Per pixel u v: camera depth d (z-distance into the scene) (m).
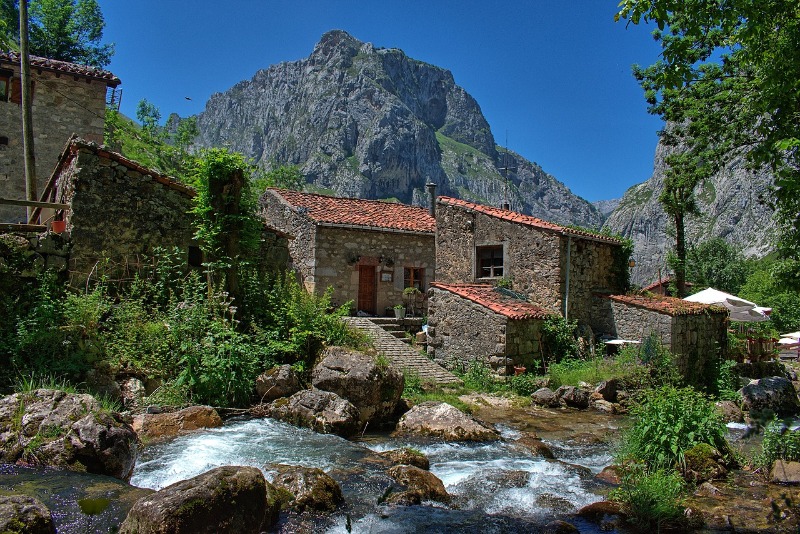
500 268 17.88
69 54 32.66
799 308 32.03
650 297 17.45
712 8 6.36
